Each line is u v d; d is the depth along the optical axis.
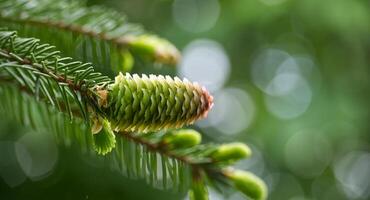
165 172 0.77
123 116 0.65
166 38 2.03
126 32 0.85
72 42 0.84
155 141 0.76
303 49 2.19
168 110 0.65
